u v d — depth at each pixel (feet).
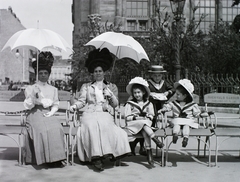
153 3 113.91
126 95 62.49
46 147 19.26
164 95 22.76
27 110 21.18
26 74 196.65
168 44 70.85
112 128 19.92
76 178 17.44
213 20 122.31
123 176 17.97
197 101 26.94
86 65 21.95
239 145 28.19
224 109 58.03
